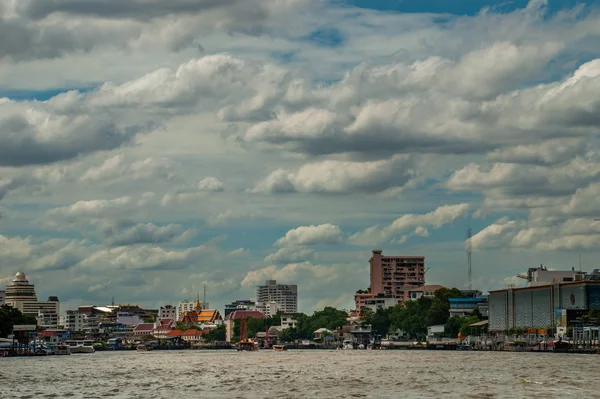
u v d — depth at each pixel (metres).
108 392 168.25
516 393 153.62
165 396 158.50
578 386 165.00
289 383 184.25
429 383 176.88
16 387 182.25
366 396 152.62
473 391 158.12
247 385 180.62
